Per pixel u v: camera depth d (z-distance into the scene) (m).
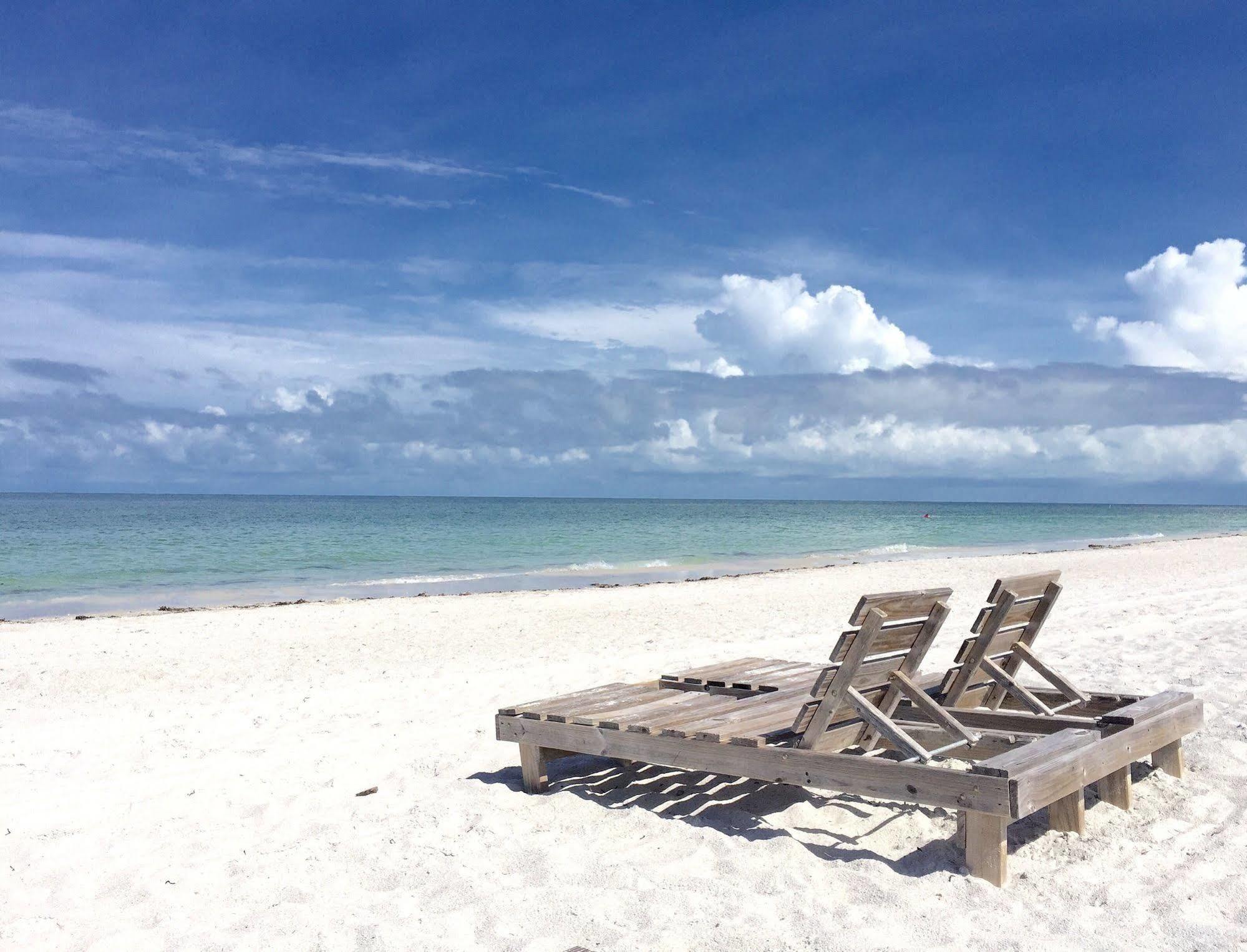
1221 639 10.27
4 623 16.11
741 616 15.41
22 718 8.48
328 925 3.78
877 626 4.38
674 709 5.64
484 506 147.62
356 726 7.60
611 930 3.62
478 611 16.94
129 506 114.50
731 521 75.50
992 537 51.16
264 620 15.92
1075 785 4.31
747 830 4.76
